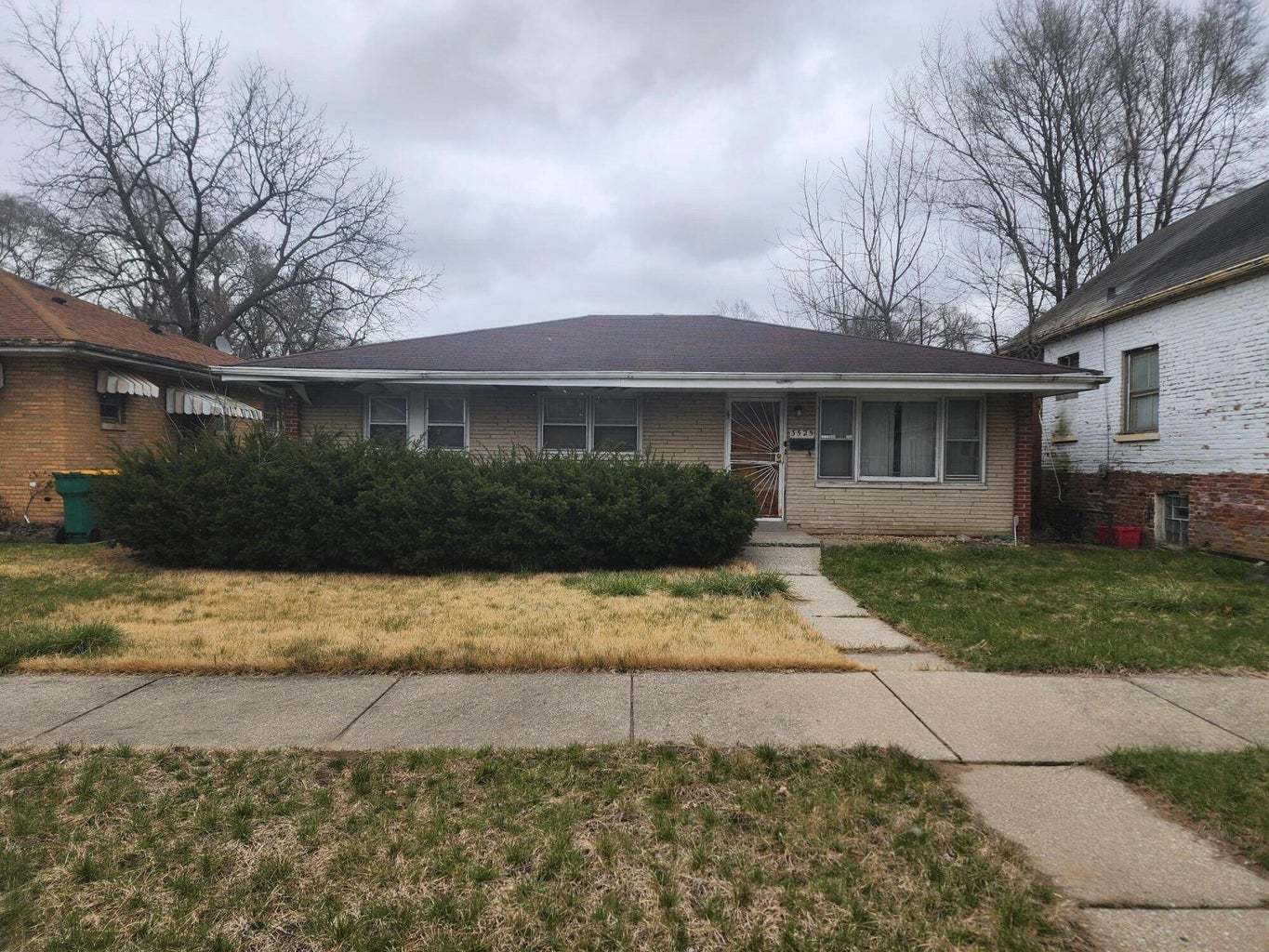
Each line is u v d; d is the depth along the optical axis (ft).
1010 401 40.65
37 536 40.68
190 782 12.04
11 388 41.29
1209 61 68.85
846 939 8.16
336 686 16.93
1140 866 9.58
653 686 16.84
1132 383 46.62
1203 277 38.42
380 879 9.33
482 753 13.08
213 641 20.06
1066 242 76.54
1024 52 74.38
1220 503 38.22
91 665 18.04
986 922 8.41
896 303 81.97
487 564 32.30
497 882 9.28
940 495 40.96
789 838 10.25
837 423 41.29
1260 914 8.60
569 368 38.37
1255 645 19.89
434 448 39.14
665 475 33.04
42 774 12.32
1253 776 11.99
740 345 44.19
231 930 8.36
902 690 16.57
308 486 31.24
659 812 11.02
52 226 82.38
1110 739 13.80
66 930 8.36
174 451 33.71
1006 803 11.30
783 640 20.03
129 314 91.45
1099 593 26.78
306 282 92.02
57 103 75.77
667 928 8.39
